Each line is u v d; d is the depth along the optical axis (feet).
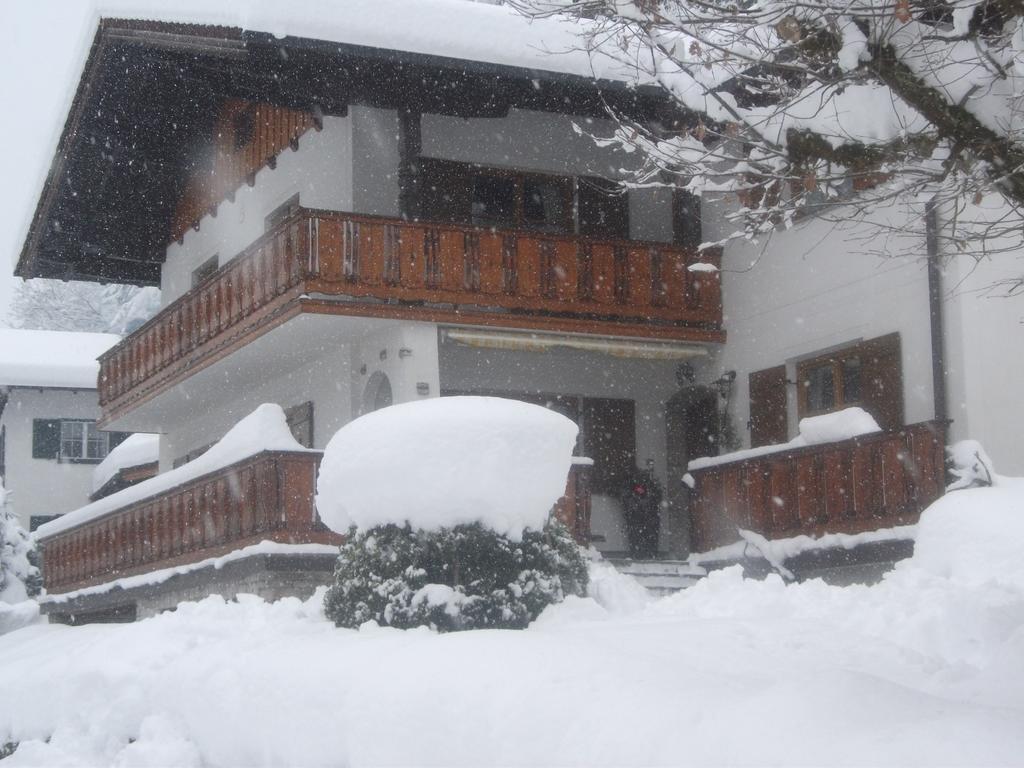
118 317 205.57
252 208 64.13
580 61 50.90
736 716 17.88
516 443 29.71
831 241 52.16
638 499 58.54
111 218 74.79
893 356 49.03
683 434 60.34
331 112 53.98
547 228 58.59
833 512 47.24
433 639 24.29
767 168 27.04
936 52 23.27
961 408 45.68
